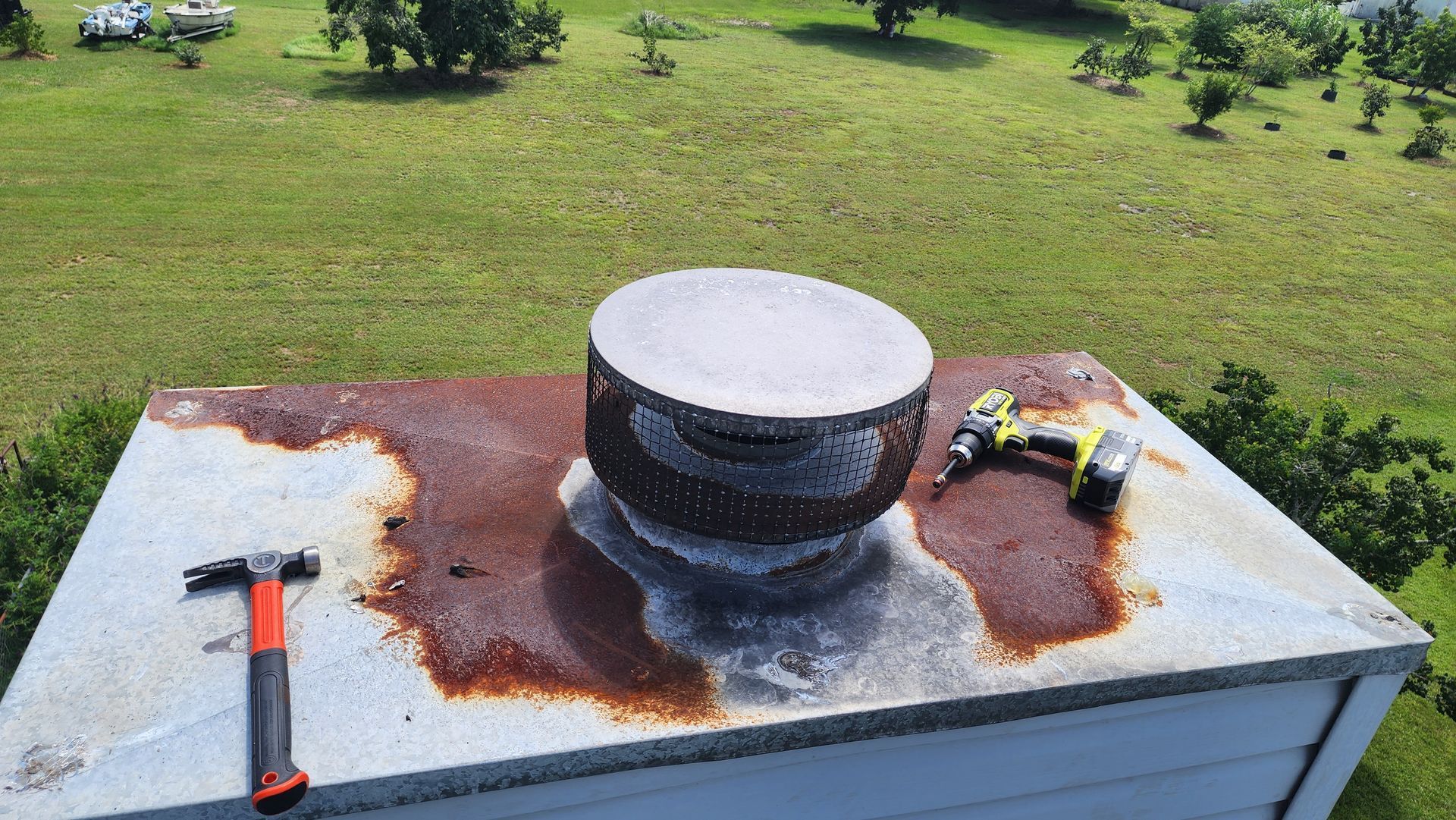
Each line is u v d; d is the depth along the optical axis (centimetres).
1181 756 343
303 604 303
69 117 1522
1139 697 307
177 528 336
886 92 2252
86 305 950
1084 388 510
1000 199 1583
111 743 247
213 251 1105
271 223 1200
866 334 338
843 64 2520
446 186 1387
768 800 300
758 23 3028
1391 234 1605
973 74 2570
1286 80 2912
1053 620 326
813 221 1401
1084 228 1490
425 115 1711
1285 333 1182
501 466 391
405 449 397
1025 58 2875
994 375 517
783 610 321
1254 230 1562
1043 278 1275
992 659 305
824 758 294
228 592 306
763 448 314
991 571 350
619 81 2070
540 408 440
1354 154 2127
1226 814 378
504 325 990
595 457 327
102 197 1227
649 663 292
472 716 266
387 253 1146
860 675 293
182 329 920
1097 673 300
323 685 271
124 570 312
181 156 1402
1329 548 552
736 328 332
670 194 1451
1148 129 2158
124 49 1966
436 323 981
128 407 646
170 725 253
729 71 2291
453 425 420
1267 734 348
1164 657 310
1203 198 1702
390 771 245
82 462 588
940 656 305
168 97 1670
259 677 260
